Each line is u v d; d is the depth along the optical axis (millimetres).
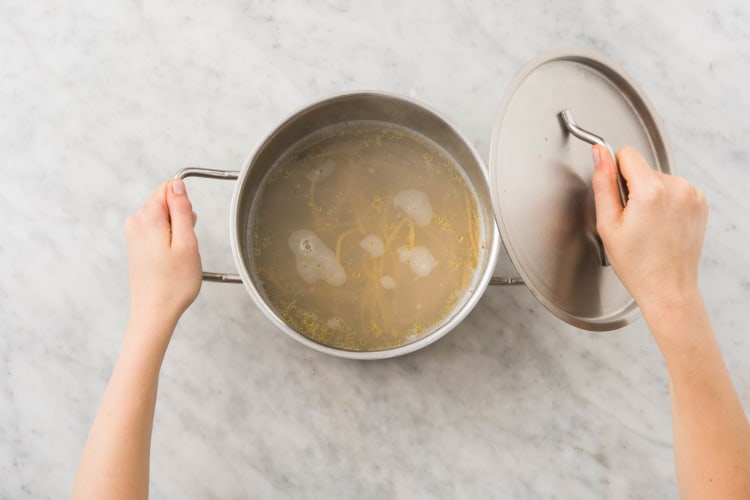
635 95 870
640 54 1117
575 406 1067
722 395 763
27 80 1090
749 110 1115
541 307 1076
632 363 1076
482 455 1054
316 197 999
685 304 758
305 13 1100
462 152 973
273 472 1042
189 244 886
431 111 932
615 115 871
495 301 1075
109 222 1076
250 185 968
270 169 1000
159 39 1093
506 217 782
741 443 759
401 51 1100
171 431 1040
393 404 1056
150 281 883
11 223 1074
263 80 1091
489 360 1067
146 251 888
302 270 980
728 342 1088
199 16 1096
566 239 828
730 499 749
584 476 1059
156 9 1095
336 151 1011
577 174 832
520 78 795
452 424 1056
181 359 1051
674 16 1122
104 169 1081
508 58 1104
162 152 1081
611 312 869
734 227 1104
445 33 1104
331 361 1058
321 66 1096
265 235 990
